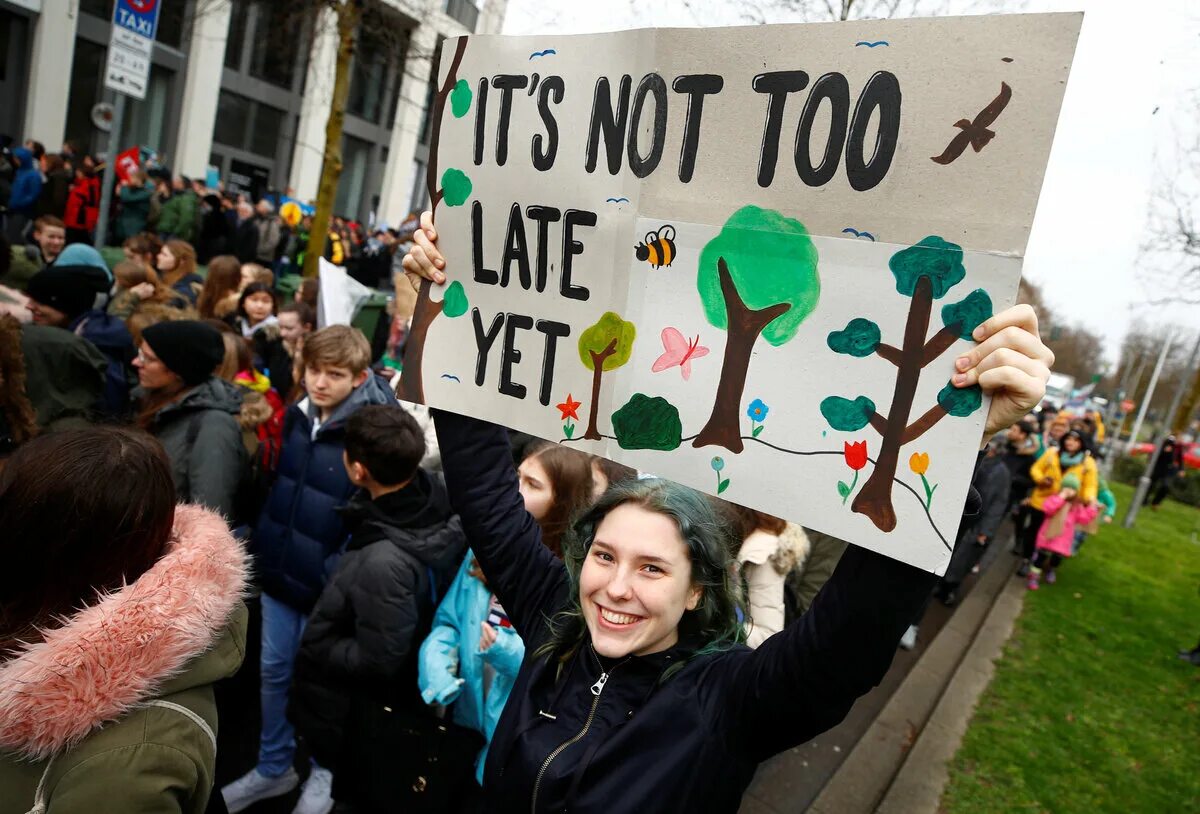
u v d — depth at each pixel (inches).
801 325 44.4
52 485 43.4
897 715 169.2
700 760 45.5
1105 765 156.5
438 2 446.0
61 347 109.3
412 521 88.7
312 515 106.2
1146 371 1529.3
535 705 52.4
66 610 44.3
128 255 214.1
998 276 38.5
